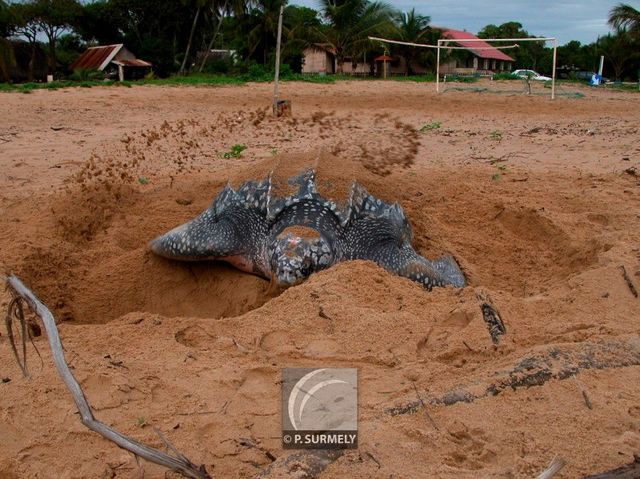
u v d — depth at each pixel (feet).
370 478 7.48
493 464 7.77
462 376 9.80
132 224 19.29
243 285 15.53
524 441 8.12
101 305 15.87
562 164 29.60
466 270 16.51
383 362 10.45
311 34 130.62
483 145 36.01
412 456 7.91
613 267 13.94
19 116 47.24
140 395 9.49
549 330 11.34
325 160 17.10
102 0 139.74
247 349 10.94
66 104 56.65
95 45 147.84
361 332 11.21
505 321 11.69
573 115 54.44
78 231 18.61
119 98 63.52
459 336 11.07
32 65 124.88
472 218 20.36
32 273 15.87
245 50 131.95
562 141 37.14
